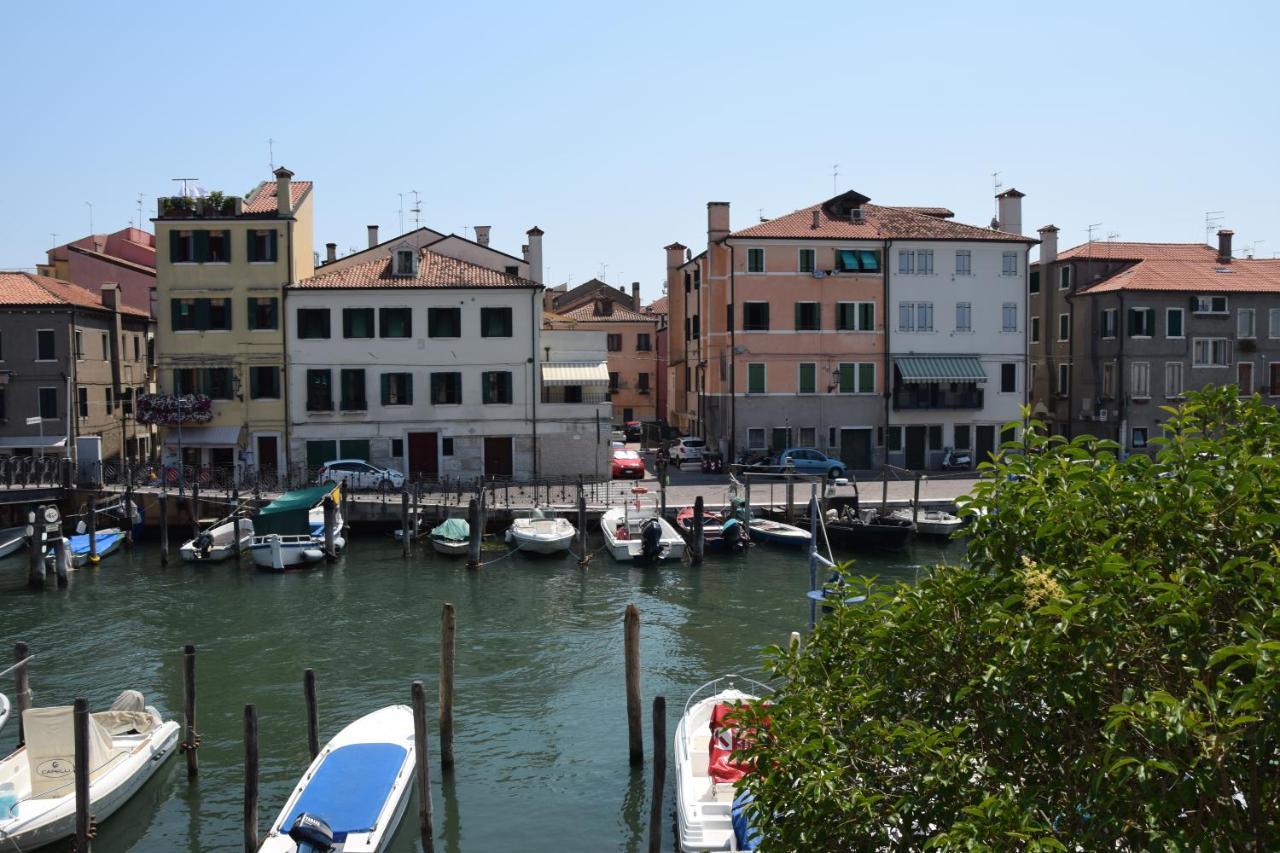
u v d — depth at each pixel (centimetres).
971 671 870
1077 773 753
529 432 4897
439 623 2934
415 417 4841
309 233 5206
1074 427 5566
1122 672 791
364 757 1777
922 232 5328
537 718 2195
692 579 3462
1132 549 844
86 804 1567
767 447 5241
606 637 2788
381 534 4228
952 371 5259
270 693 2352
